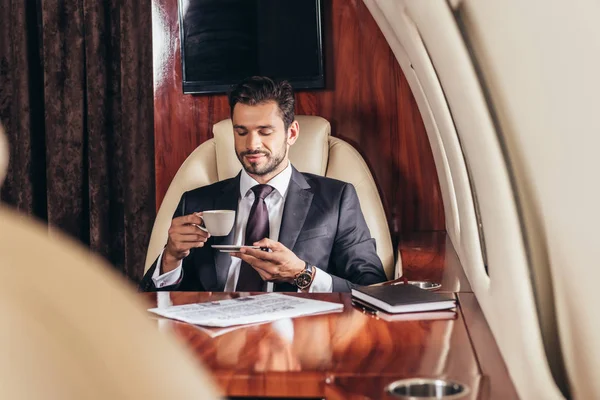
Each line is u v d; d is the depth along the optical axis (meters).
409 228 2.68
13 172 3.14
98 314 0.18
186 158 2.64
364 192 2.41
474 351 1.00
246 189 2.32
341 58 2.67
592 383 0.67
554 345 0.83
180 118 2.76
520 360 0.79
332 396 0.80
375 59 2.66
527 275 0.78
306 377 0.90
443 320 1.21
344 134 2.69
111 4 3.06
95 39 3.02
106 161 3.06
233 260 2.27
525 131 0.77
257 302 1.41
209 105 2.74
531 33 0.67
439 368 0.91
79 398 0.16
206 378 0.19
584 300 0.67
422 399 0.77
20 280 0.17
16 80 3.07
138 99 3.04
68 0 3.02
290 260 1.96
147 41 3.03
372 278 2.20
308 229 2.26
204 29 2.70
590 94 0.55
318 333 1.14
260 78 2.29
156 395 0.17
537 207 0.79
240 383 0.91
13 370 0.16
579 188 0.62
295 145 2.44
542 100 0.68
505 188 0.80
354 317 1.26
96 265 0.19
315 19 2.63
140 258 3.05
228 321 1.22
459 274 1.73
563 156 0.65
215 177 2.48
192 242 2.04
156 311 1.33
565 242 0.70
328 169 2.46
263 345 1.07
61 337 0.17
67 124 3.04
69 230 3.06
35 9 3.11
